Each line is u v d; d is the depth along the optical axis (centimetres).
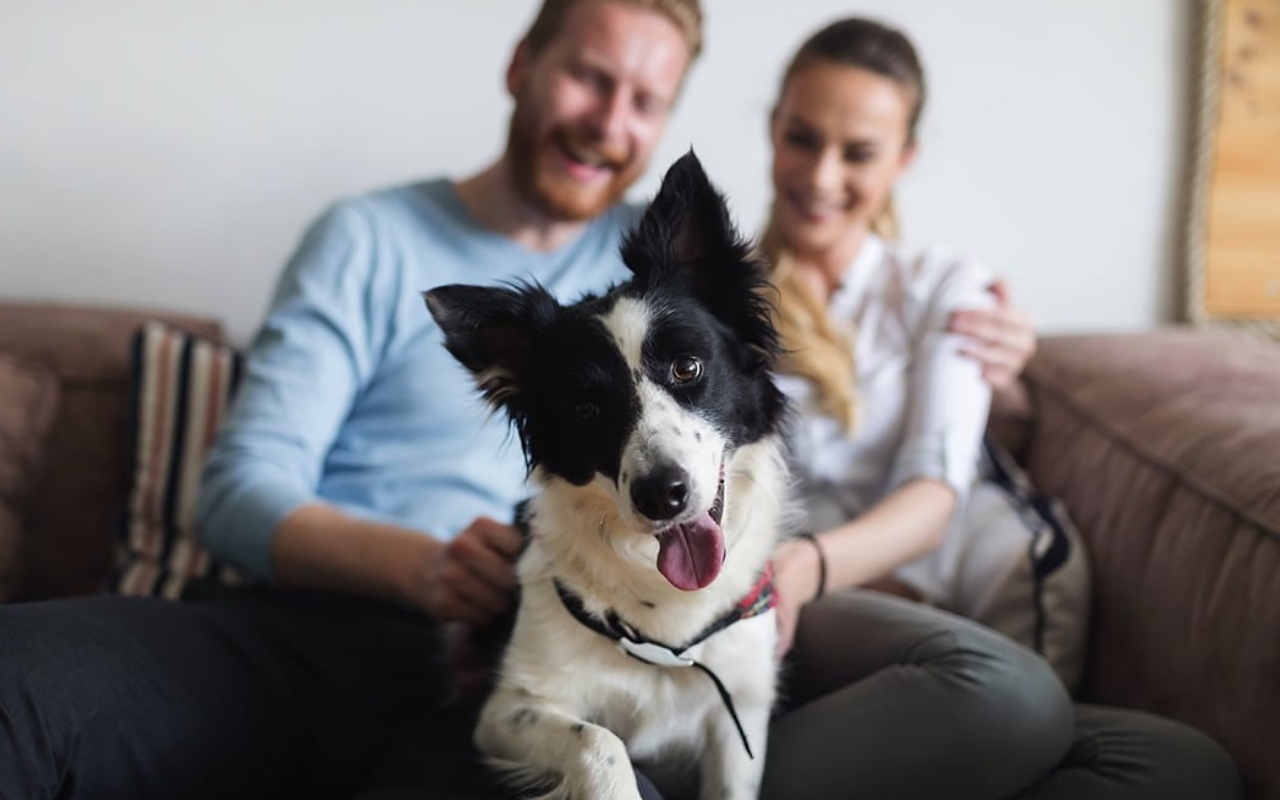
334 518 162
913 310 215
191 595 181
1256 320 279
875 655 158
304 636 160
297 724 151
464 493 185
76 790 122
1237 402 193
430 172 269
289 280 190
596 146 195
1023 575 198
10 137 254
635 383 138
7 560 216
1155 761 142
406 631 170
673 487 128
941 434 196
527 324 146
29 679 122
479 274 196
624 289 149
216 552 170
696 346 141
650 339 140
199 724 137
